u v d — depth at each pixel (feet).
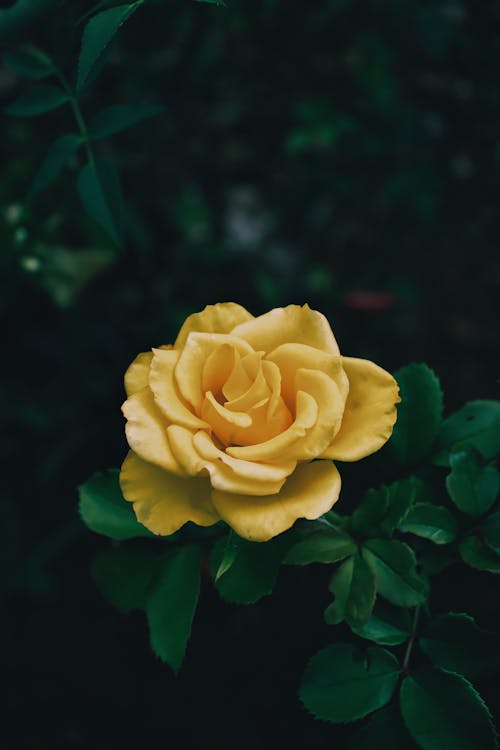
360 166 3.29
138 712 2.32
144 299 3.01
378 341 3.18
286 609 2.27
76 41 1.58
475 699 1.29
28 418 2.63
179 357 1.28
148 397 1.26
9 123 2.59
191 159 3.33
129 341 2.88
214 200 3.39
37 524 2.60
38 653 2.44
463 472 1.37
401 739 1.30
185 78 2.79
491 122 3.38
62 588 2.54
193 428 1.24
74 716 2.34
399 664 1.33
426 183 3.13
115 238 1.55
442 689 1.30
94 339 2.83
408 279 3.36
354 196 3.34
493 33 3.26
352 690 1.31
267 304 3.01
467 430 1.43
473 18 3.29
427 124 3.37
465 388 3.05
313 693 1.31
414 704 1.30
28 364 2.81
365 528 1.34
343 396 1.24
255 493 1.19
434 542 1.36
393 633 1.33
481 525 1.35
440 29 3.22
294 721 2.24
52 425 2.72
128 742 2.29
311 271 3.22
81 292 2.80
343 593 1.30
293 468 1.22
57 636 2.46
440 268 3.41
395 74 3.48
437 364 3.13
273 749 2.20
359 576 1.30
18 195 2.30
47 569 2.58
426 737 1.28
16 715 2.36
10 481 2.68
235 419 1.21
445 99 3.46
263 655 2.30
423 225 3.47
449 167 3.36
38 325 2.82
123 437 2.69
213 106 3.23
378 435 1.25
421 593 1.30
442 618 1.33
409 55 3.65
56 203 1.99
